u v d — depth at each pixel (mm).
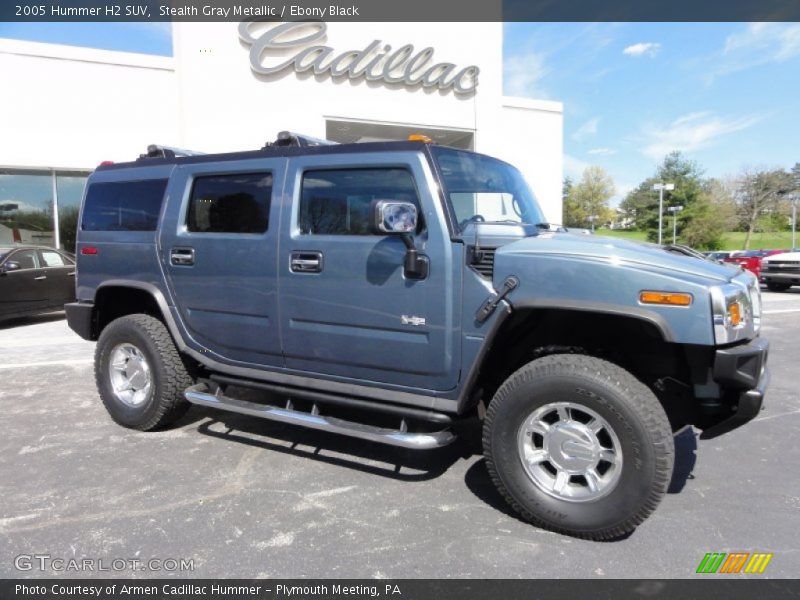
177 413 4242
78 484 3365
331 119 14008
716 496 3221
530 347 3189
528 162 17281
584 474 2758
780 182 51500
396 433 3121
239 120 13242
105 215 4414
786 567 2514
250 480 3424
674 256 2867
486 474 3539
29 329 9641
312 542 2725
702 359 2721
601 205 75562
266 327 3631
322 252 3338
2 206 12328
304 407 4469
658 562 2557
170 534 2799
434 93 14945
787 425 4457
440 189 3027
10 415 4723
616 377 2645
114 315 4695
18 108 12102
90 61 12602
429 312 3033
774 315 10617
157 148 4312
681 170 57562
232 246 3703
